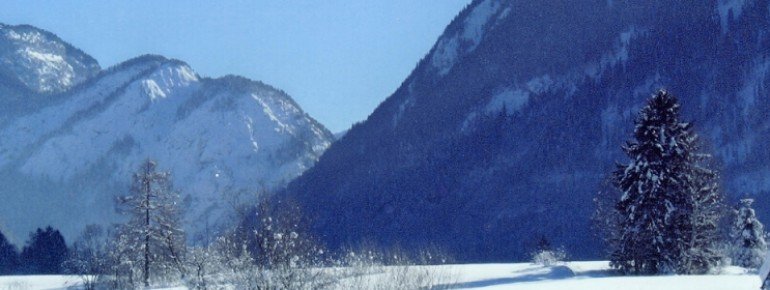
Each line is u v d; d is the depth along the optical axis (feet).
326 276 80.69
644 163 167.94
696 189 172.24
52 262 347.56
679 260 166.30
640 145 169.68
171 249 86.94
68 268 163.22
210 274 80.59
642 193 166.50
